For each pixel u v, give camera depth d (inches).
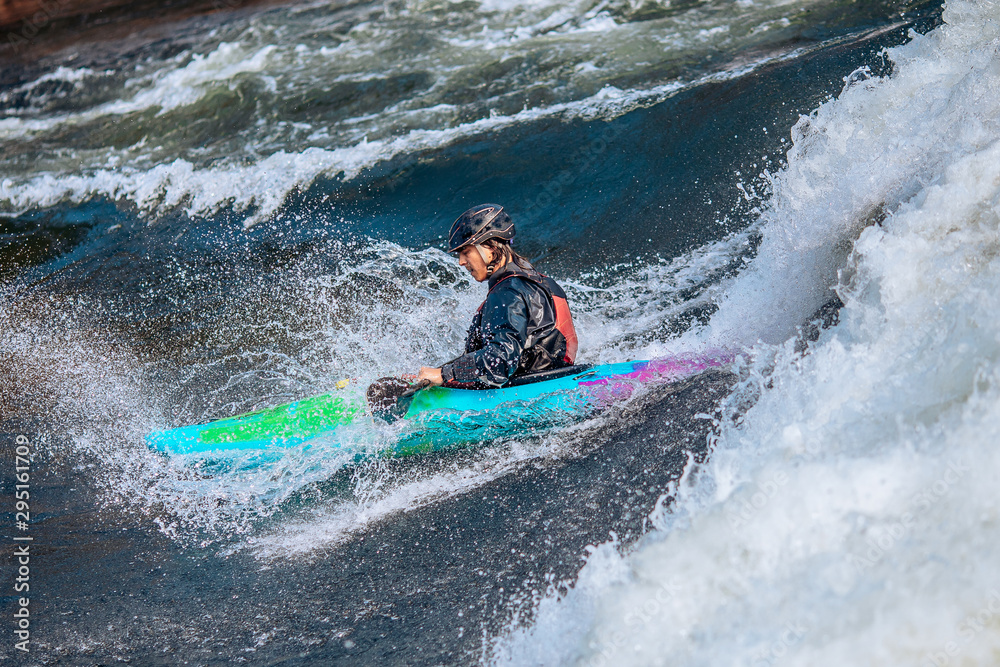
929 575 283.7
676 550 354.3
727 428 460.8
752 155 853.2
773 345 574.2
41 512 551.8
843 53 976.9
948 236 440.8
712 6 1288.1
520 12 1456.7
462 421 546.3
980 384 329.7
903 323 418.6
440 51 1348.4
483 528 460.4
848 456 344.8
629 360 635.5
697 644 320.8
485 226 535.2
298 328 763.4
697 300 701.9
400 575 439.5
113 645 425.4
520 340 530.6
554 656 356.2
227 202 1019.3
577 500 458.3
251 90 1336.1
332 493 523.8
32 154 1270.9
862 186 602.9
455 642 384.8
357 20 1588.3
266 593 446.6
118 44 1744.6
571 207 868.6
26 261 982.4
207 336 775.1
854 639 283.4
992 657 264.5
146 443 574.9
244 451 559.2
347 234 908.6
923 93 632.4
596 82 1109.7
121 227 1021.8
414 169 992.9
